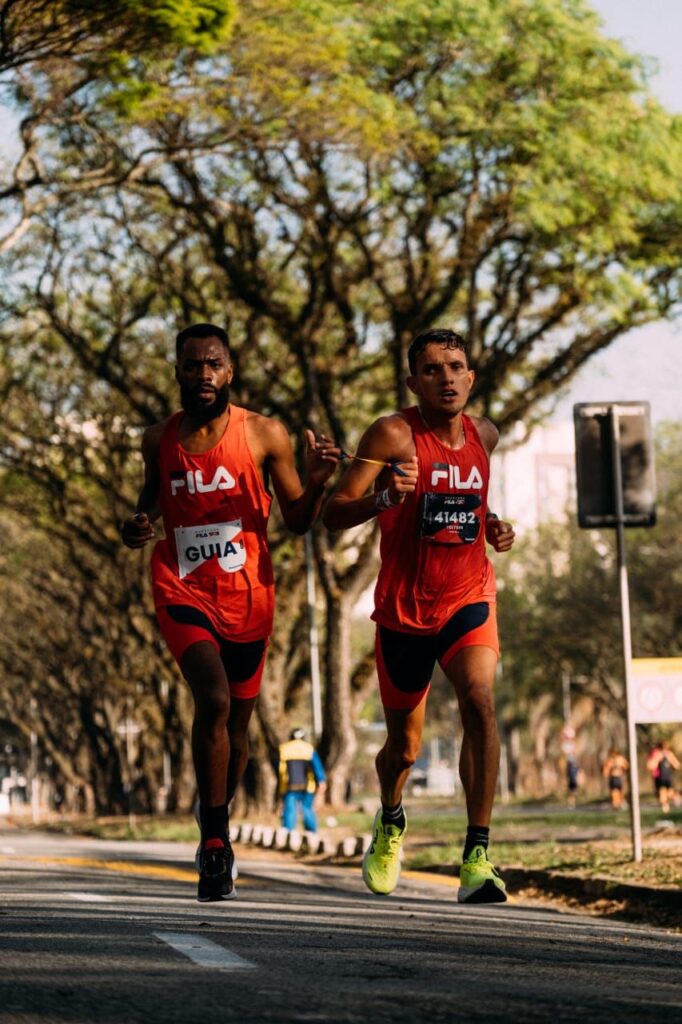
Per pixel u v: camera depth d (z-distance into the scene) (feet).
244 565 51.21
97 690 435.53
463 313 245.24
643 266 219.00
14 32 142.82
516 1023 33.22
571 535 422.82
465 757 50.57
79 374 286.25
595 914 89.97
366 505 49.11
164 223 248.11
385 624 52.16
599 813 288.30
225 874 49.93
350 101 191.21
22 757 649.20
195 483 50.80
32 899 76.64
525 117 200.03
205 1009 34.50
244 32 182.80
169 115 192.03
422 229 224.74
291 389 260.01
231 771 53.78
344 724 257.14
